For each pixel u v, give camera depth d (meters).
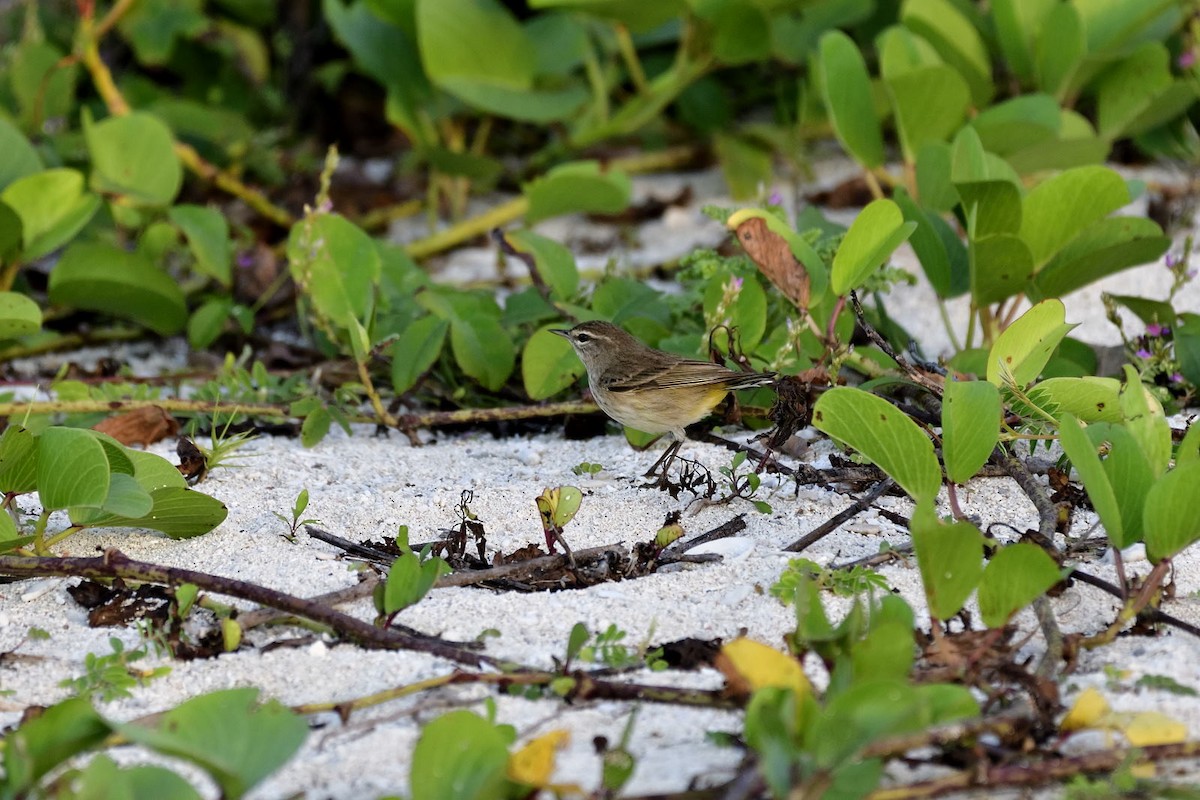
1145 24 13.97
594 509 9.09
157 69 19.09
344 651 7.16
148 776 5.42
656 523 8.88
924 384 9.62
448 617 7.52
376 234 16.30
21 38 17.56
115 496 7.71
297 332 13.91
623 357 9.96
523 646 7.18
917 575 7.80
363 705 6.54
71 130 16.75
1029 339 8.54
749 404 10.75
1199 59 14.97
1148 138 15.65
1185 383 10.72
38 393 12.16
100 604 7.73
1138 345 10.92
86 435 7.76
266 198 16.34
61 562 7.51
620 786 5.46
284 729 5.58
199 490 9.46
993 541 7.66
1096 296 13.23
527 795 5.49
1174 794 5.55
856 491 9.19
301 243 11.24
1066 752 6.03
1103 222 10.74
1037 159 13.30
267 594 7.28
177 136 16.38
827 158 17.39
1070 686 6.55
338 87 18.77
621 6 13.95
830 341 9.80
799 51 16.28
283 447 10.65
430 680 6.64
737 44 14.64
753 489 8.92
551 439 11.00
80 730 5.45
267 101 18.17
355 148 18.47
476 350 11.10
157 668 7.01
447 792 5.38
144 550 8.45
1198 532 6.76
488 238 16.00
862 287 11.12
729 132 16.62
